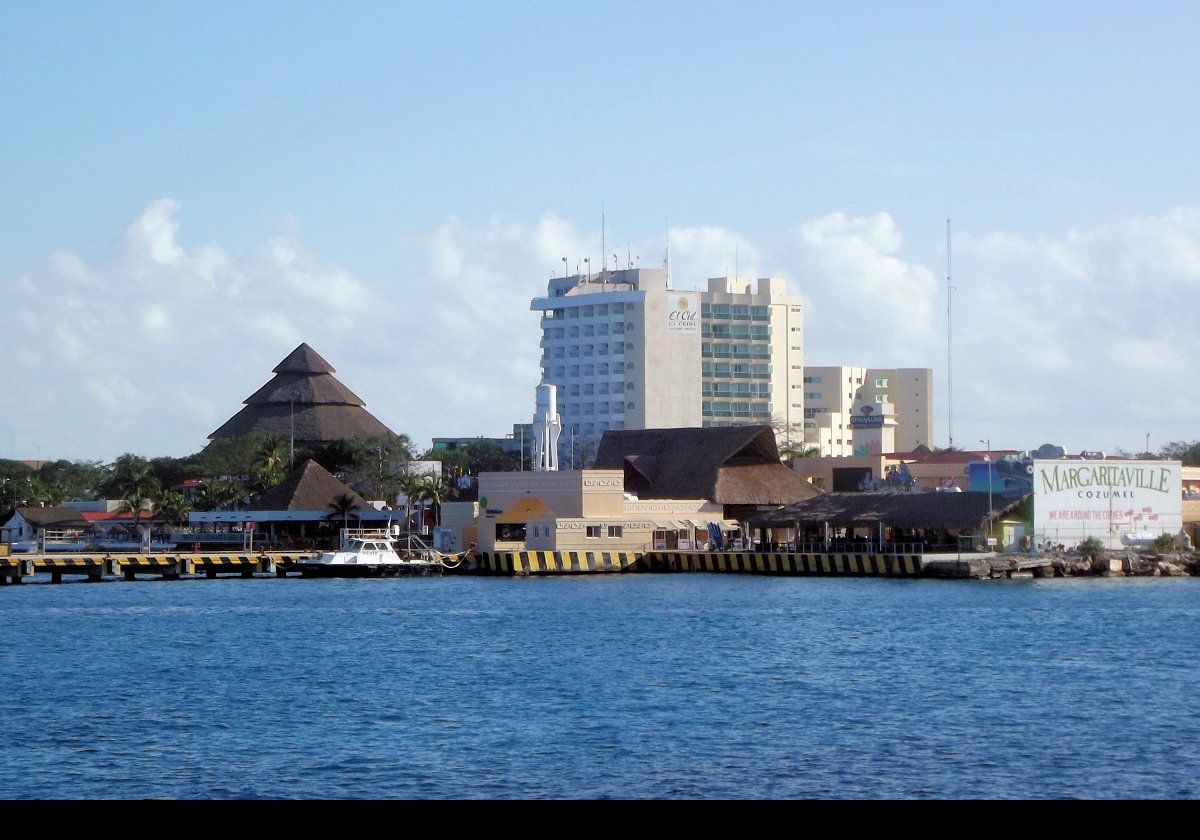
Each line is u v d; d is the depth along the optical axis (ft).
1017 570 580.71
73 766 221.25
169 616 439.63
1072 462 610.24
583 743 235.61
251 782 211.20
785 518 649.61
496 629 396.57
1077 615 429.38
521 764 221.46
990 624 404.57
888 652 343.26
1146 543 615.16
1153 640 366.22
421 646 358.43
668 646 355.56
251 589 559.79
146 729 248.73
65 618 434.71
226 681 302.04
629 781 211.00
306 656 341.21
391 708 267.59
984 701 273.33
